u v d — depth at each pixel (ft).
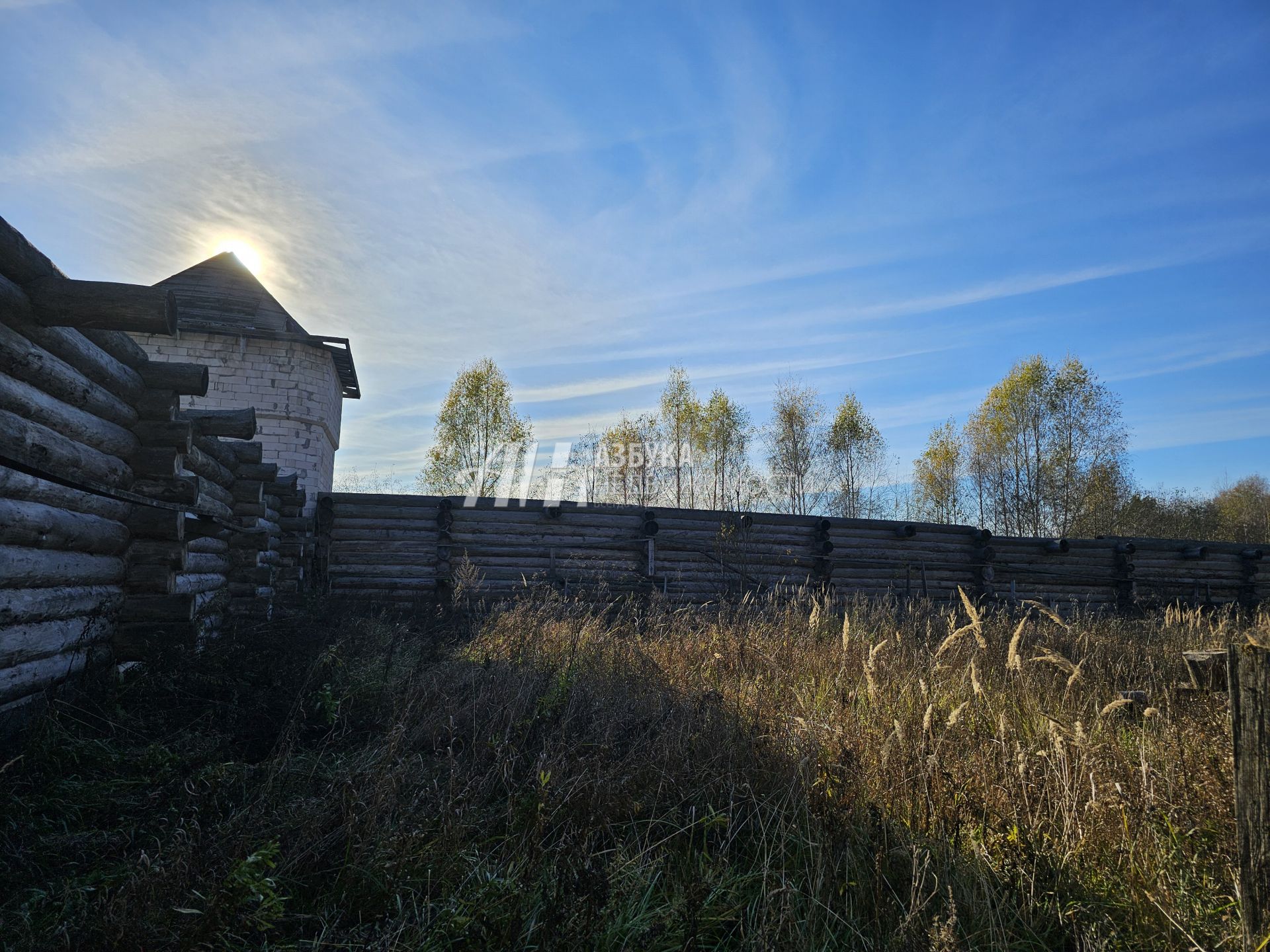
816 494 118.62
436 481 108.58
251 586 31.24
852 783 12.23
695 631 31.37
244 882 8.13
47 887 9.30
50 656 15.61
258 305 68.90
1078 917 9.93
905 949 8.66
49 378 14.99
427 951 8.57
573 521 46.73
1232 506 153.69
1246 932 7.49
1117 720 16.31
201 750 14.02
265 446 66.39
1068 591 60.70
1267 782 7.47
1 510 13.32
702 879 9.96
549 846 10.90
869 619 32.71
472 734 15.72
